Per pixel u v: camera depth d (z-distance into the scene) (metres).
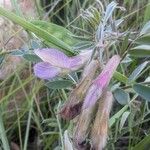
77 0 0.16
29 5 0.16
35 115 0.13
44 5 0.17
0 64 0.12
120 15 0.15
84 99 0.07
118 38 0.08
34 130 0.15
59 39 0.10
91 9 0.09
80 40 0.11
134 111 0.11
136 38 0.08
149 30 0.08
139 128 0.12
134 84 0.09
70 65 0.07
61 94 0.13
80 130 0.07
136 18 0.15
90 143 0.07
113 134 0.12
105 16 0.08
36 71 0.07
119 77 0.09
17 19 0.10
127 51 0.08
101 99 0.07
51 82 0.09
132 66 0.12
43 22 0.11
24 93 0.15
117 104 0.13
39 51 0.07
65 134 0.08
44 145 0.14
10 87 0.14
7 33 0.15
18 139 0.15
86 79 0.07
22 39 0.15
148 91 0.09
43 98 0.15
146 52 0.08
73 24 0.15
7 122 0.15
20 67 0.15
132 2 0.16
